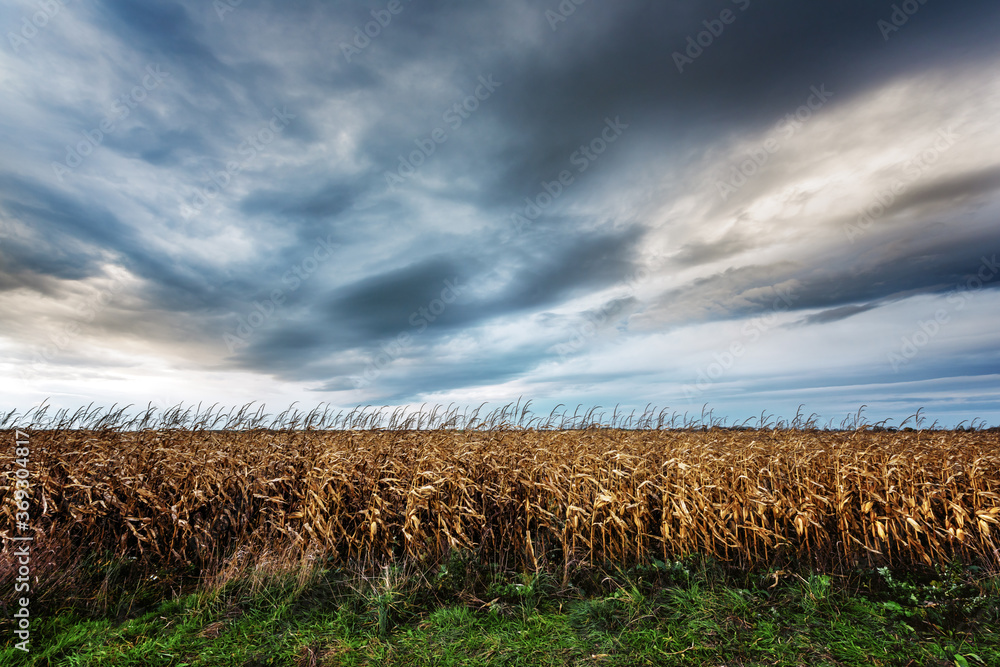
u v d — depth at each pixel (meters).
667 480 6.86
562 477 7.04
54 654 4.01
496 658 4.09
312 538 6.02
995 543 6.16
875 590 5.38
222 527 6.37
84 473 6.75
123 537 5.90
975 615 4.62
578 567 5.75
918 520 6.37
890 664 3.88
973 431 12.63
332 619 4.78
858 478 7.03
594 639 4.40
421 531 6.08
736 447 9.02
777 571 5.53
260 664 3.97
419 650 4.21
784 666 3.88
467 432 9.50
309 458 7.43
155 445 8.26
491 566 5.91
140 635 4.37
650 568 5.79
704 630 4.46
